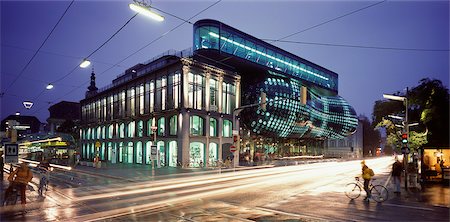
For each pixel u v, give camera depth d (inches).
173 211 498.6
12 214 474.6
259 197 643.5
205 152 1747.0
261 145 3127.5
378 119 1400.1
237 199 617.9
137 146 2041.1
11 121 1064.8
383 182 952.3
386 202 582.6
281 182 941.8
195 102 1734.7
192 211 498.9
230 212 491.8
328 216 464.8
